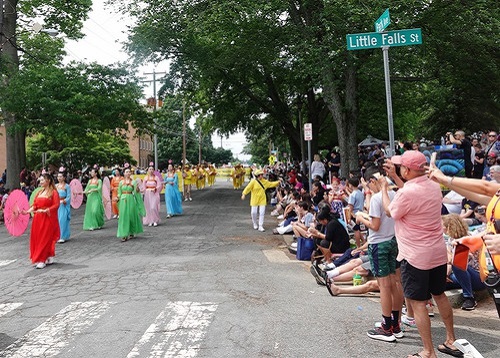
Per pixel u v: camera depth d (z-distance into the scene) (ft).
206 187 132.67
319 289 24.13
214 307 20.84
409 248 14.53
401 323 18.78
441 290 15.02
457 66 59.88
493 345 16.43
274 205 69.97
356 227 31.60
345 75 55.52
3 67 68.03
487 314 20.95
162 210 68.49
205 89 89.30
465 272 21.58
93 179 50.47
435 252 14.40
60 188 41.70
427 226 14.42
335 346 16.20
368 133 114.73
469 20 50.98
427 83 73.31
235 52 66.13
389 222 16.83
